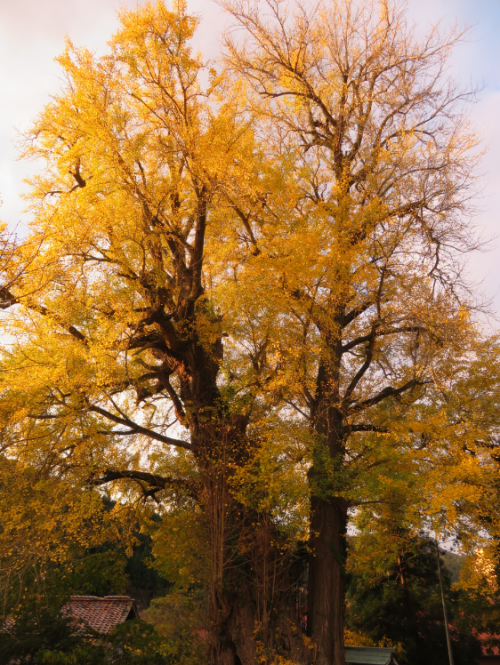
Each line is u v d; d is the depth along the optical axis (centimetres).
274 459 938
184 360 1230
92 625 1566
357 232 1060
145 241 980
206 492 1050
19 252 732
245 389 1062
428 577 1991
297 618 1054
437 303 1066
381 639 1848
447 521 926
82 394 938
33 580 988
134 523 1223
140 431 1086
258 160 1014
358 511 1198
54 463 956
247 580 1012
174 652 1020
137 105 933
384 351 1220
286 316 1016
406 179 1112
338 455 1057
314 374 1091
